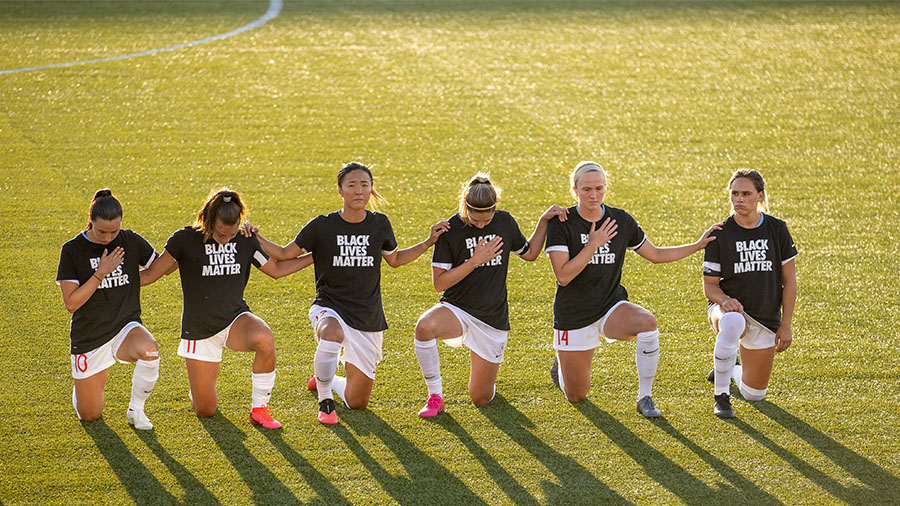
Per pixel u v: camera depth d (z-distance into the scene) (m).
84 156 44.78
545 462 19.30
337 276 21.34
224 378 23.34
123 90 56.22
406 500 17.80
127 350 20.05
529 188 41.94
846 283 30.77
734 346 20.91
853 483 18.47
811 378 23.53
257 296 29.45
